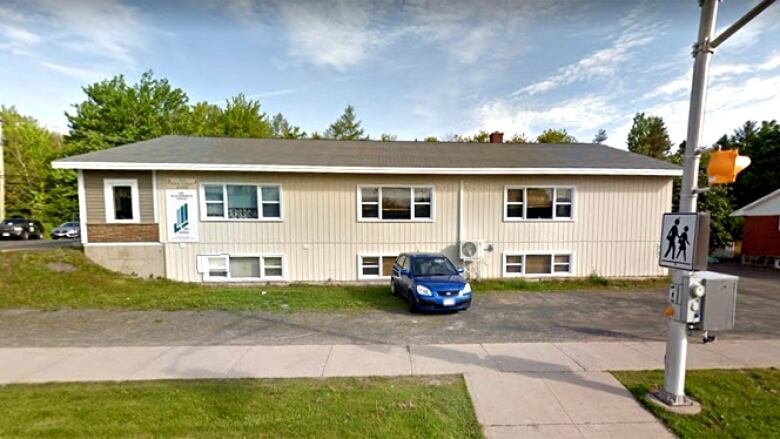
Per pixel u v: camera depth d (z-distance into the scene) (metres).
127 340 6.46
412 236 12.70
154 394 4.39
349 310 8.62
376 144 15.90
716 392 4.48
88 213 11.70
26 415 3.87
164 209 11.93
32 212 33.81
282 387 4.62
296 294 10.27
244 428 3.67
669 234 4.28
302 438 3.52
